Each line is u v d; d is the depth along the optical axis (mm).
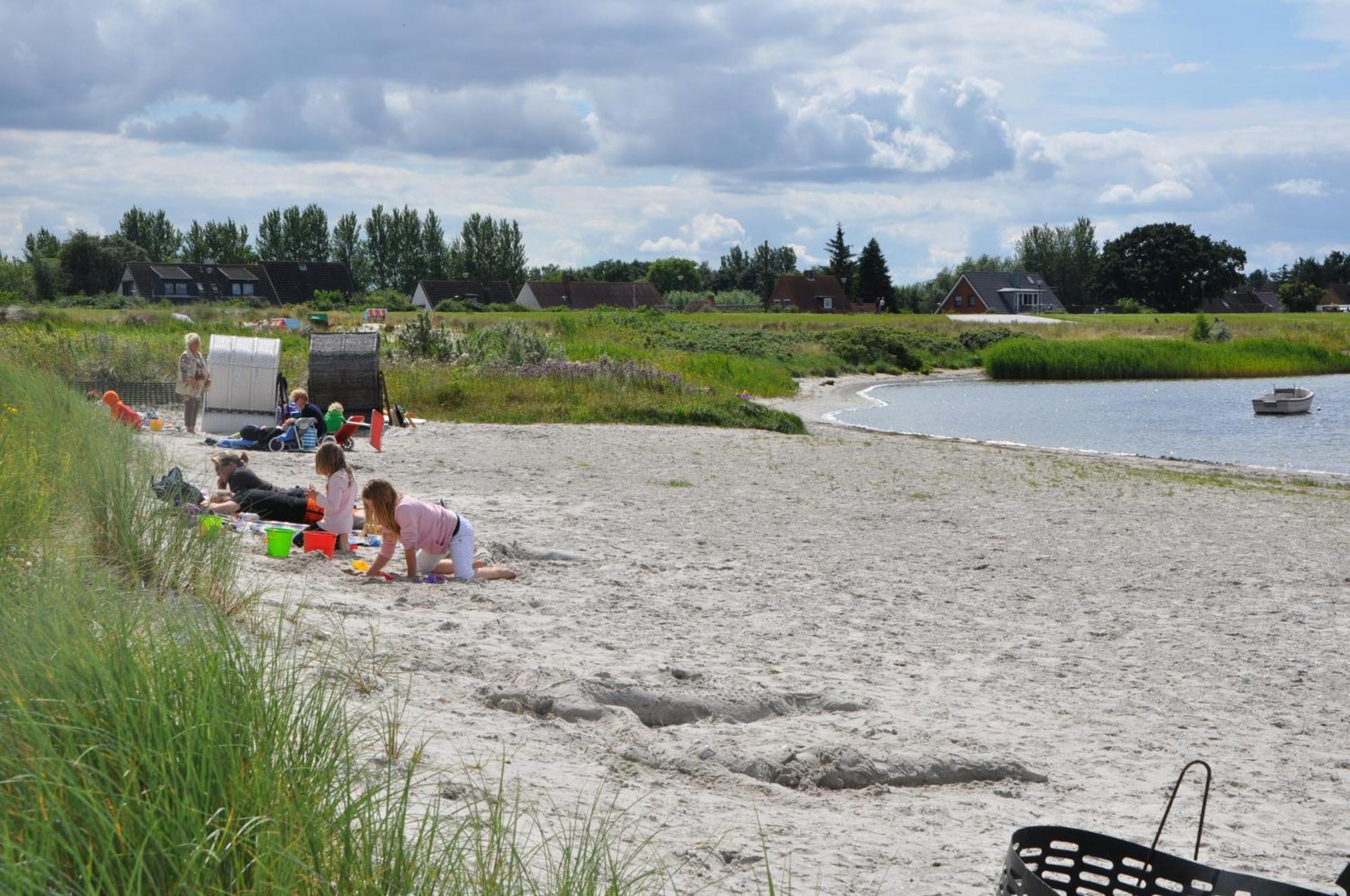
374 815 3979
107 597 5691
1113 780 7402
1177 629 12102
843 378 75688
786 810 6238
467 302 164125
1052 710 8945
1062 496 22453
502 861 4016
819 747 7105
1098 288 192250
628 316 83250
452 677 7891
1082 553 16391
